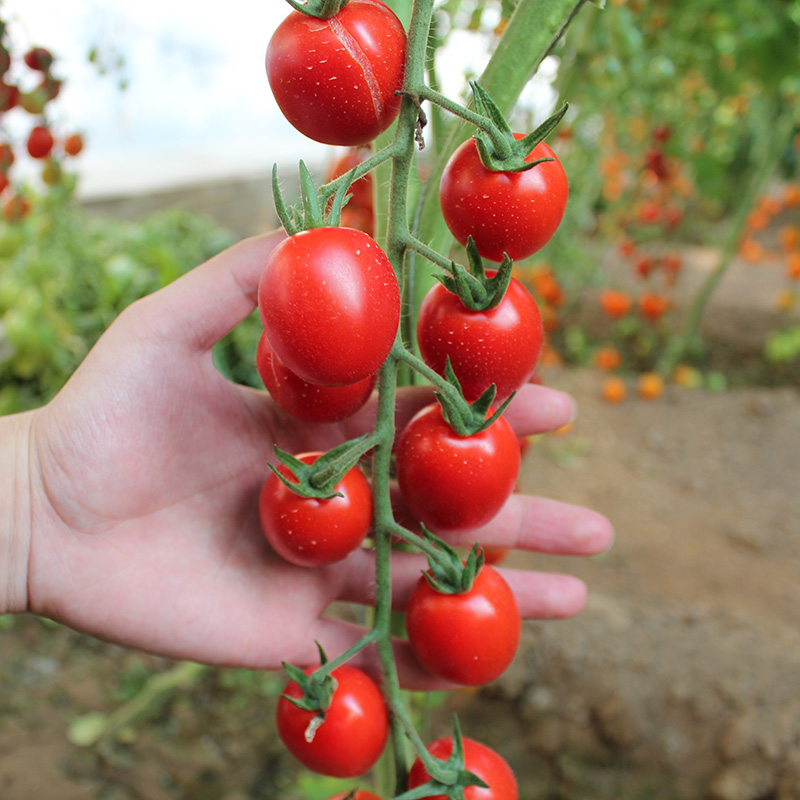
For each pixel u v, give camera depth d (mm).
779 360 1266
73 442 254
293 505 206
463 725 588
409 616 217
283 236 254
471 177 183
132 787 525
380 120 176
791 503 883
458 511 207
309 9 169
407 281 245
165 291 256
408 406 271
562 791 541
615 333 1373
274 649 279
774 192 2242
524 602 310
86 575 265
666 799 529
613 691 576
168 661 642
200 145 2104
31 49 363
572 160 1075
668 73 668
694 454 1001
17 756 536
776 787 511
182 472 270
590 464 976
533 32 219
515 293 201
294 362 168
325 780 469
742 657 595
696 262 1746
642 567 749
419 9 167
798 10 714
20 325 700
